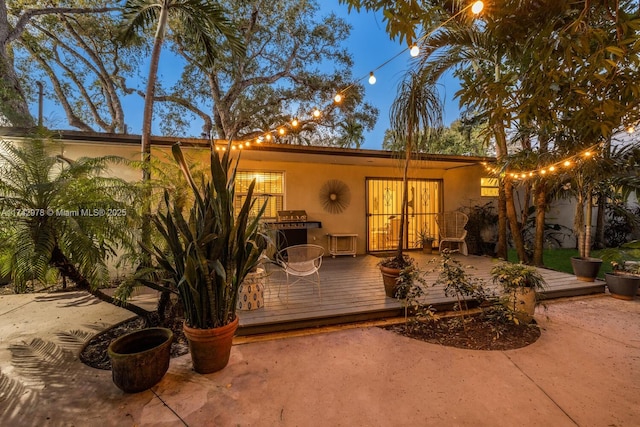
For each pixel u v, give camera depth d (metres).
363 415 1.84
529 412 1.85
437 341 2.80
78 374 2.26
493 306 3.16
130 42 4.54
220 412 1.86
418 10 1.51
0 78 6.11
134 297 3.97
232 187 2.48
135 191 2.97
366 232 7.01
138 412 1.85
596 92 1.66
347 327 3.13
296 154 5.42
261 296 3.34
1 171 2.51
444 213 7.34
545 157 4.53
